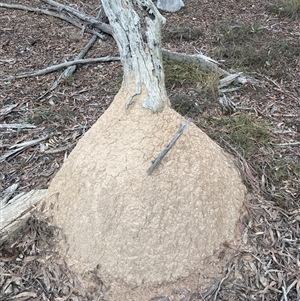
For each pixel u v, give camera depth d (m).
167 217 1.00
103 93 1.79
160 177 1.01
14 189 1.31
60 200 1.11
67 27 2.35
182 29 2.21
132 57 1.05
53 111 1.67
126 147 1.04
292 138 1.51
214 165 1.09
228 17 2.41
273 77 1.87
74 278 1.02
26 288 1.04
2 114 1.66
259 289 1.03
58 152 1.45
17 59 2.07
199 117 1.59
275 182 1.30
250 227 1.12
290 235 1.14
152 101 1.05
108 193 1.02
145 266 0.99
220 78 1.84
